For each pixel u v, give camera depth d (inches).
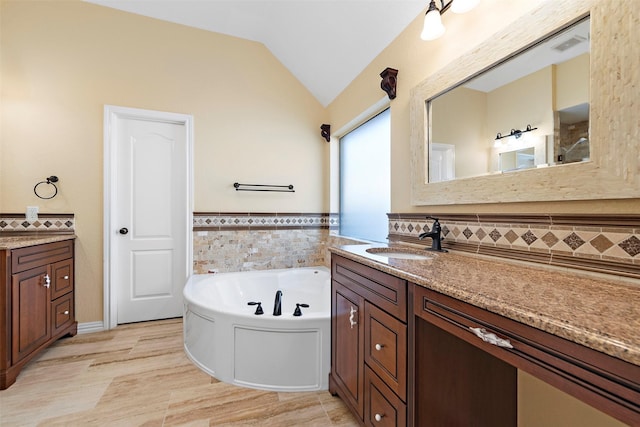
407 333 38.7
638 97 30.8
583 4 35.6
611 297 27.8
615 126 32.6
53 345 85.4
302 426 54.7
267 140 119.6
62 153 92.4
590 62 35.1
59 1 92.7
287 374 66.4
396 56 77.4
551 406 39.8
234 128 114.5
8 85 87.5
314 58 107.5
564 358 21.2
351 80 104.3
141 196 105.2
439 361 38.3
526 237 43.7
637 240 31.6
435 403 38.1
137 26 101.5
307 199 125.6
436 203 61.4
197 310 75.4
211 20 105.4
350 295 56.1
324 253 126.1
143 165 105.4
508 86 46.2
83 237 94.8
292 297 109.3
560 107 38.8
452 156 57.6
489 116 49.6
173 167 109.2
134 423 54.6
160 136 107.5
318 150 127.6
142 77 101.9
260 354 66.9
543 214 41.3
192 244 107.7
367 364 49.2
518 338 24.6
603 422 34.7
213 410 58.9
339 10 81.8
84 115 95.0
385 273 44.0
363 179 105.3
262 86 119.1
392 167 78.9
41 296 76.6
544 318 22.4
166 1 96.3
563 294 28.8
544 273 38.7
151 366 74.9
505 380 42.7
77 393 63.2
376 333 46.4
